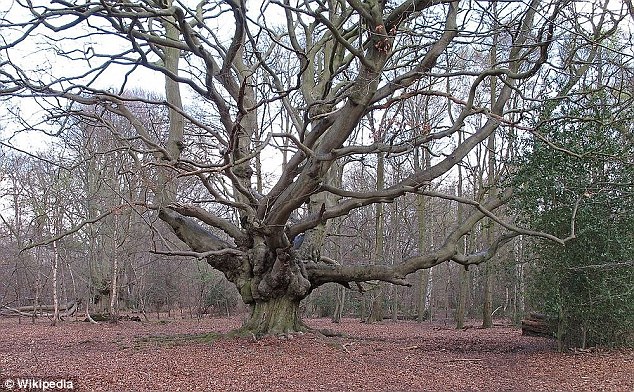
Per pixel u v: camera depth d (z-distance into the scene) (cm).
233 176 1096
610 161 1180
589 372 999
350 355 1163
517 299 2433
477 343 1520
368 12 1000
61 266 2564
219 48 1289
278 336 1301
